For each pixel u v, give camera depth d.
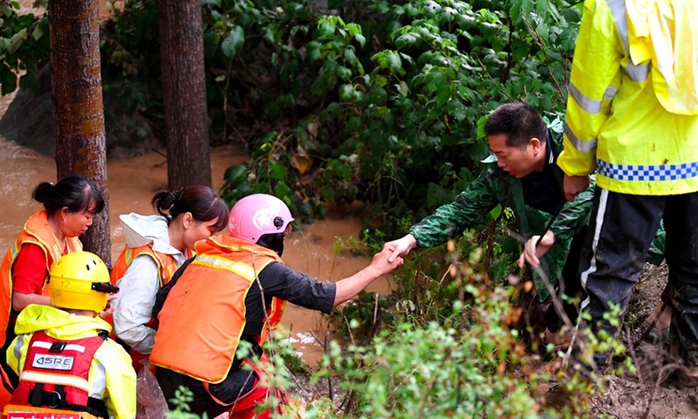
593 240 3.71
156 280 3.83
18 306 3.93
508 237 4.97
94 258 3.49
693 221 3.70
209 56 7.72
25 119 8.02
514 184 4.13
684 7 3.38
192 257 3.87
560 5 5.47
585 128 3.56
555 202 4.16
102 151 4.77
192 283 3.61
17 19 7.32
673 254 3.87
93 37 4.52
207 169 6.82
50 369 3.30
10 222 6.85
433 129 6.33
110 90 7.73
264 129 8.02
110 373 3.33
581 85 3.49
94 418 3.32
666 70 3.36
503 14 5.61
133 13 7.75
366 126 6.74
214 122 8.06
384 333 2.74
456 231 4.35
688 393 3.94
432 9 5.75
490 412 2.59
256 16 7.42
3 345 3.97
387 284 5.96
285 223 3.73
